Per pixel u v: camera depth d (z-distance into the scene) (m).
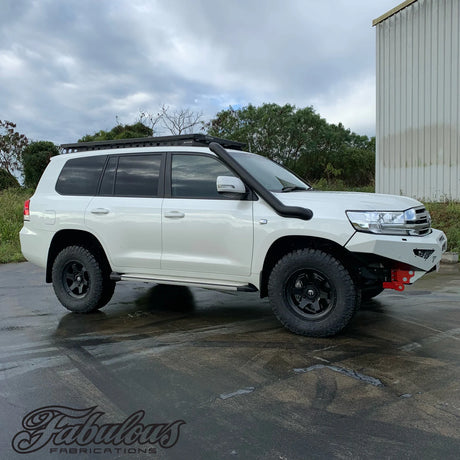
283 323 4.32
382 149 12.92
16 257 10.16
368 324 4.67
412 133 11.97
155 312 5.40
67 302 5.41
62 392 3.18
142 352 3.98
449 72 10.94
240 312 5.33
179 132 21.69
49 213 5.48
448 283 6.62
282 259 4.28
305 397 3.04
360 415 2.78
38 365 3.70
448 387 3.15
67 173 5.60
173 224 4.72
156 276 4.92
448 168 11.10
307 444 2.46
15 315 5.40
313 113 25.16
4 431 2.67
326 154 25.58
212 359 3.77
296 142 24.41
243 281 4.49
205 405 2.95
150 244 4.89
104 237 5.11
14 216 13.89
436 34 11.19
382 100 12.82
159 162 4.99
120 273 5.14
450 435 2.54
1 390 3.22
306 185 5.30
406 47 11.98
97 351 4.03
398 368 3.50
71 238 5.58
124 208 5.01
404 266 4.05
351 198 4.23
